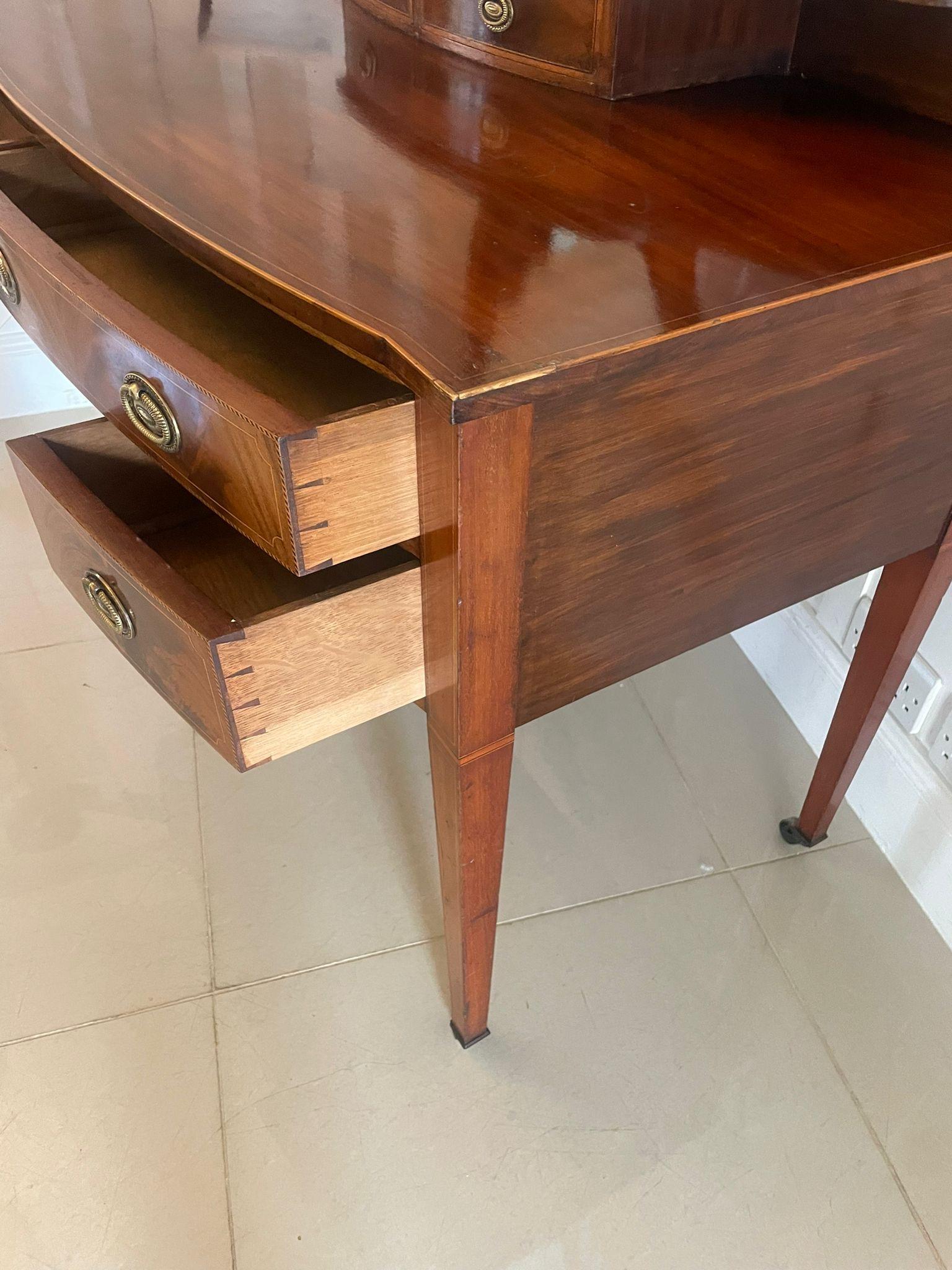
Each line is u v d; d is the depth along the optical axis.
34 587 1.40
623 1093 0.87
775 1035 0.91
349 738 1.20
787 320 0.52
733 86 0.81
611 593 0.60
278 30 0.93
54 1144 0.82
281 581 0.77
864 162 0.68
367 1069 0.88
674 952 0.98
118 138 0.68
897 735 1.04
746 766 1.18
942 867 0.98
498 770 0.66
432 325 0.48
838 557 0.72
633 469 0.54
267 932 0.99
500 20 0.81
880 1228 0.79
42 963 0.95
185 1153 0.82
